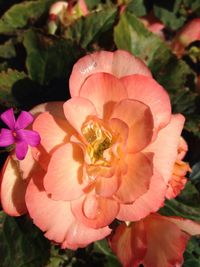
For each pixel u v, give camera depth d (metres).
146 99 0.17
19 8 0.27
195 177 0.24
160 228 0.18
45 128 0.16
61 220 0.17
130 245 0.18
